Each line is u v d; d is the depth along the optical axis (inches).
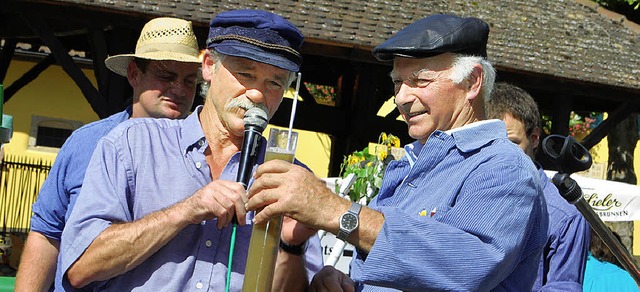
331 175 619.2
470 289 99.5
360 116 589.3
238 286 110.8
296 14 543.5
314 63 615.2
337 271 117.9
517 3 638.5
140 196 112.5
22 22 597.9
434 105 114.4
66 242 109.6
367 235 99.8
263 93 115.6
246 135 109.4
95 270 106.7
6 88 650.8
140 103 168.6
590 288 191.3
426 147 112.4
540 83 587.2
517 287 109.3
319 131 613.3
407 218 100.6
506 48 584.1
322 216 99.0
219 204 103.3
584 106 667.4
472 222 102.4
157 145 115.6
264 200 99.3
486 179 105.0
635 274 125.3
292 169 99.9
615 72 593.0
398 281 99.2
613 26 644.1
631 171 634.8
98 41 513.7
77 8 502.3
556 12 641.0
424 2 595.8
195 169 115.0
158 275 109.2
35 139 780.0
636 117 631.8
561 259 147.9
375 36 544.4
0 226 693.3
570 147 121.3
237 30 115.2
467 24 115.3
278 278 113.6
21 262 150.4
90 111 792.9
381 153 210.8
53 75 783.7
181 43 168.7
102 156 113.5
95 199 110.6
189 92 169.6
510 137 160.7
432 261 99.2
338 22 547.5
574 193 121.3
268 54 114.1
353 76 615.2
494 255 100.4
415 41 113.6
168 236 104.9
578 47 605.9
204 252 111.1
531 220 106.2
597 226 123.6
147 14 501.4
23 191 706.8
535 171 109.0
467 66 114.3
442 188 109.4
